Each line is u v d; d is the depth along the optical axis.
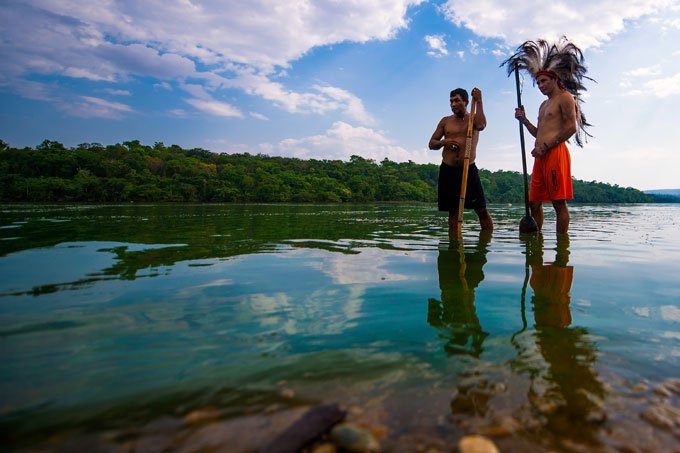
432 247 3.94
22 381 1.13
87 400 1.04
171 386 1.12
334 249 3.78
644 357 1.34
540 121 5.55
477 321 1.68
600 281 2.42
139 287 2.21
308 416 0.96
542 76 5.36
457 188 5.83
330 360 1.30
